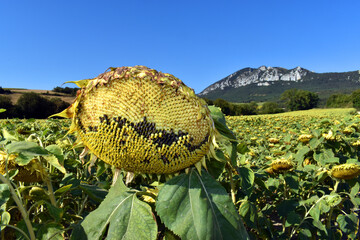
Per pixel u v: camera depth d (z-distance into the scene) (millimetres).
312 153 1212
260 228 771
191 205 421
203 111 401
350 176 858
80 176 1019
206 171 491
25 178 573
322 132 1337
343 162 1188
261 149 1728
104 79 385
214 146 435
